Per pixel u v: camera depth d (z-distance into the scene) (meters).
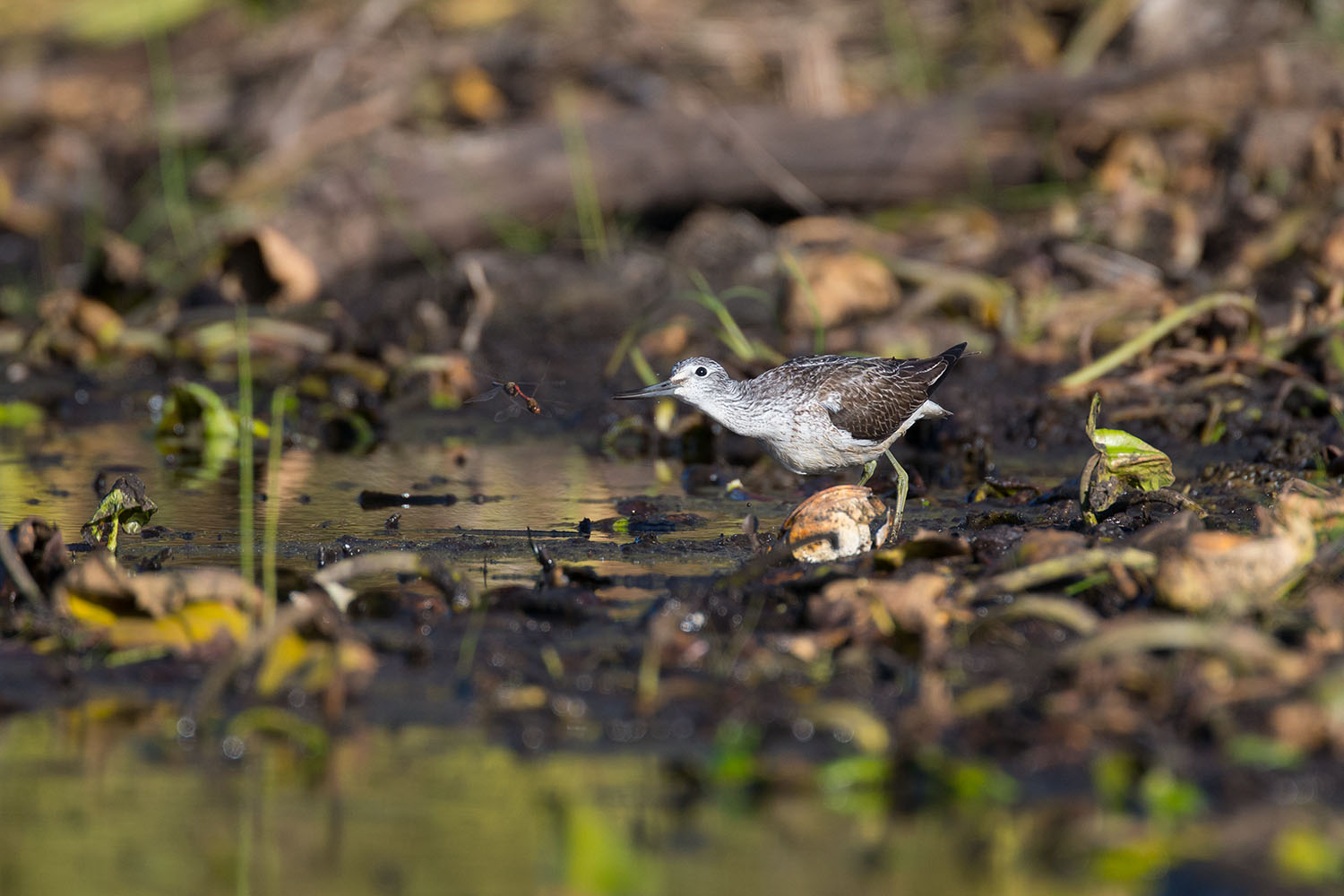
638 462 14.00
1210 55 20.33
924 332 16.78
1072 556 8.20
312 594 8.51
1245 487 11.62
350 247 19.86
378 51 24.22
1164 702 6.93
